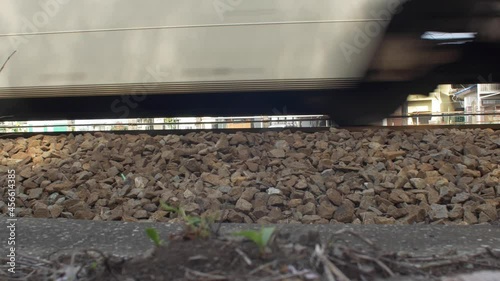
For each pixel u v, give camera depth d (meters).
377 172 6.69
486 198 5.98
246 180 6.61
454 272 3.03
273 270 2.53
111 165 7.47
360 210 5.73
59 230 4.79
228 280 2.41
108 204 6.19
